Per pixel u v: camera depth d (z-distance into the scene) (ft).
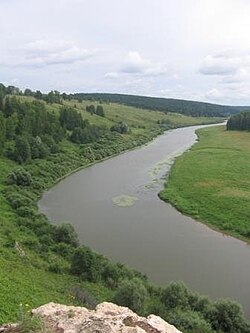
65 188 294.25
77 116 510.17
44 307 47.47
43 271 137.69
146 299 120.67
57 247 164.76
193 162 376.48
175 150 476.95
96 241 189.26
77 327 43.37
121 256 172.86
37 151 354.54
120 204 252.83
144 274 153.99
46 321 44.52
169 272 159.22
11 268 126.82
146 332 43.34
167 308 119.55
